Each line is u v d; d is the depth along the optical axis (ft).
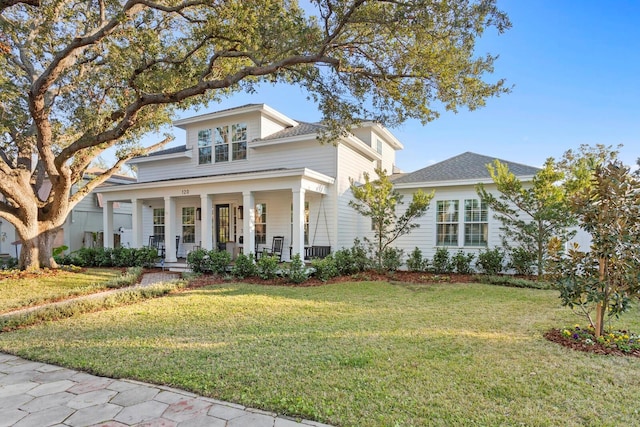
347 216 42.52
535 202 31.55
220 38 22.90
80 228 63.82
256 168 44.60
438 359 13.00
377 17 19.21
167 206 41.22
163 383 11.15
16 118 30.25
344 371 11.91
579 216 16.63
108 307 22.47
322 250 39.01
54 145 37.01
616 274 14.67
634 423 8.76
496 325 17.84
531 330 16.93
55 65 24.85
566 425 8.65
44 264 37.60
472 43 19.65
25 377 11.85
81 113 31.24
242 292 27.45
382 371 11.88
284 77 25.32
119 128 27.43
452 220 39.22
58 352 14.28
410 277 34.73
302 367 12.26
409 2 17.93
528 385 10.82
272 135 44.70
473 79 21.67
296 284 31.17
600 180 15.35
